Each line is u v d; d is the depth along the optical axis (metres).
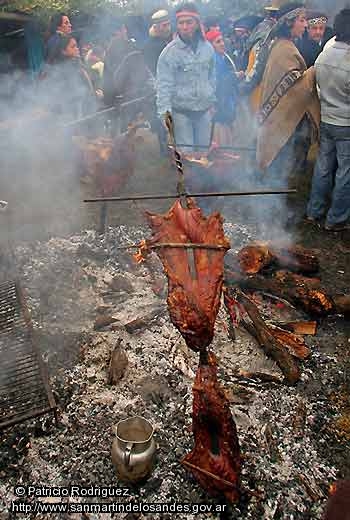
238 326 2.26
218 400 1.41
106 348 2.17
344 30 2.89
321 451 1.78
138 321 2.26
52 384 2.00
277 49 3.38
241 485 1.62
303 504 1.59
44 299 2.48
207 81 3.62
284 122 3.45
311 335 2.33
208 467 1.49
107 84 4.52
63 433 1.81
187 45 3.44
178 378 2.03
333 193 3.30
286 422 1.86
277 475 1.68
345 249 3.20
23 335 2.17
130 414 1.89
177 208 1.62
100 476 1.67
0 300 2.39
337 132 3.10
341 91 2.97
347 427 1.87
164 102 3.58
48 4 4.57
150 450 1.58
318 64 3.05
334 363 2.17
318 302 2.38
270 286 2.46
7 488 1.64
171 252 1.48
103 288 2.59
